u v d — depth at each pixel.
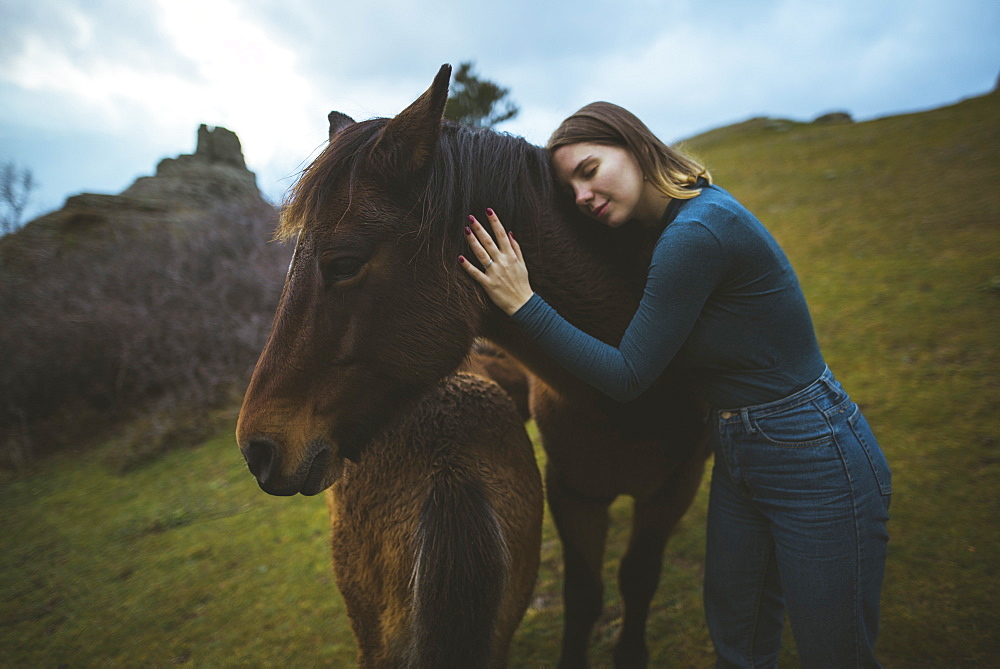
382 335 1.17
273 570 2.99
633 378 1.15
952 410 3.32
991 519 2.46
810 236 7.47
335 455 1.22
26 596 3.00
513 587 1.39
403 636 1.29
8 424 5.42
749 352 1.22
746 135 19.12
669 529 1.82
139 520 3.67
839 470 1.19
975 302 4.62
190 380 5.32
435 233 1.17
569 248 1.32
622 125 1.25
